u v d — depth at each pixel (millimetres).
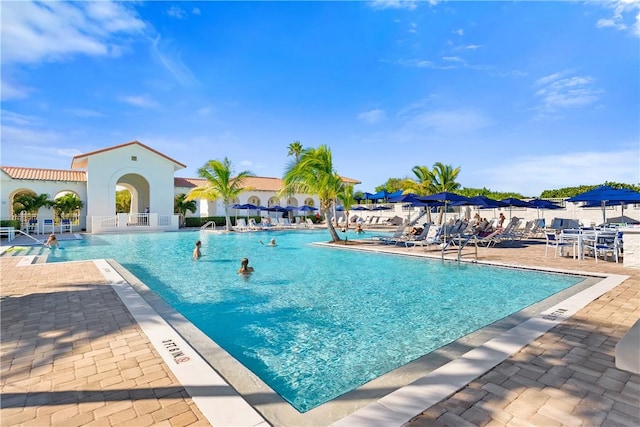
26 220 25422
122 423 2400
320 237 21703
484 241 14758
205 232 25344
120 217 25734
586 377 3010
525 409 2531
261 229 27344
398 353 4320
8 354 3600
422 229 15664
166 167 29734
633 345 1123
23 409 2600
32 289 6633
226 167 27812
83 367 3285
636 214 19922
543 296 6863
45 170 28438
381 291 7410
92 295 6152
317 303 6527
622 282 6879
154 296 6062
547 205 17812
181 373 3141
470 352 3531
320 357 4219
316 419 2482
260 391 2871
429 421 2387
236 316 5797
